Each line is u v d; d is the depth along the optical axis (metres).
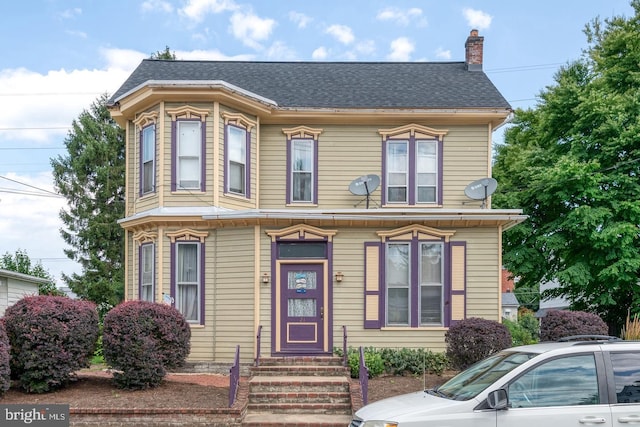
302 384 12.59
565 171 19.19
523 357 7.10
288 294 15.33
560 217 20.89
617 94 20.81
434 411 6.55
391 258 15.62
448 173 17.59
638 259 19.02
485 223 15.45
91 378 13.46
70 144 35.38
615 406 6.55
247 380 12.82
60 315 12.14
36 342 11.84
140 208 16.59
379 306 15.29
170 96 15.91
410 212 15.34
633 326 16.97
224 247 15.49
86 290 32.00
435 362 14.70
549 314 15.27
